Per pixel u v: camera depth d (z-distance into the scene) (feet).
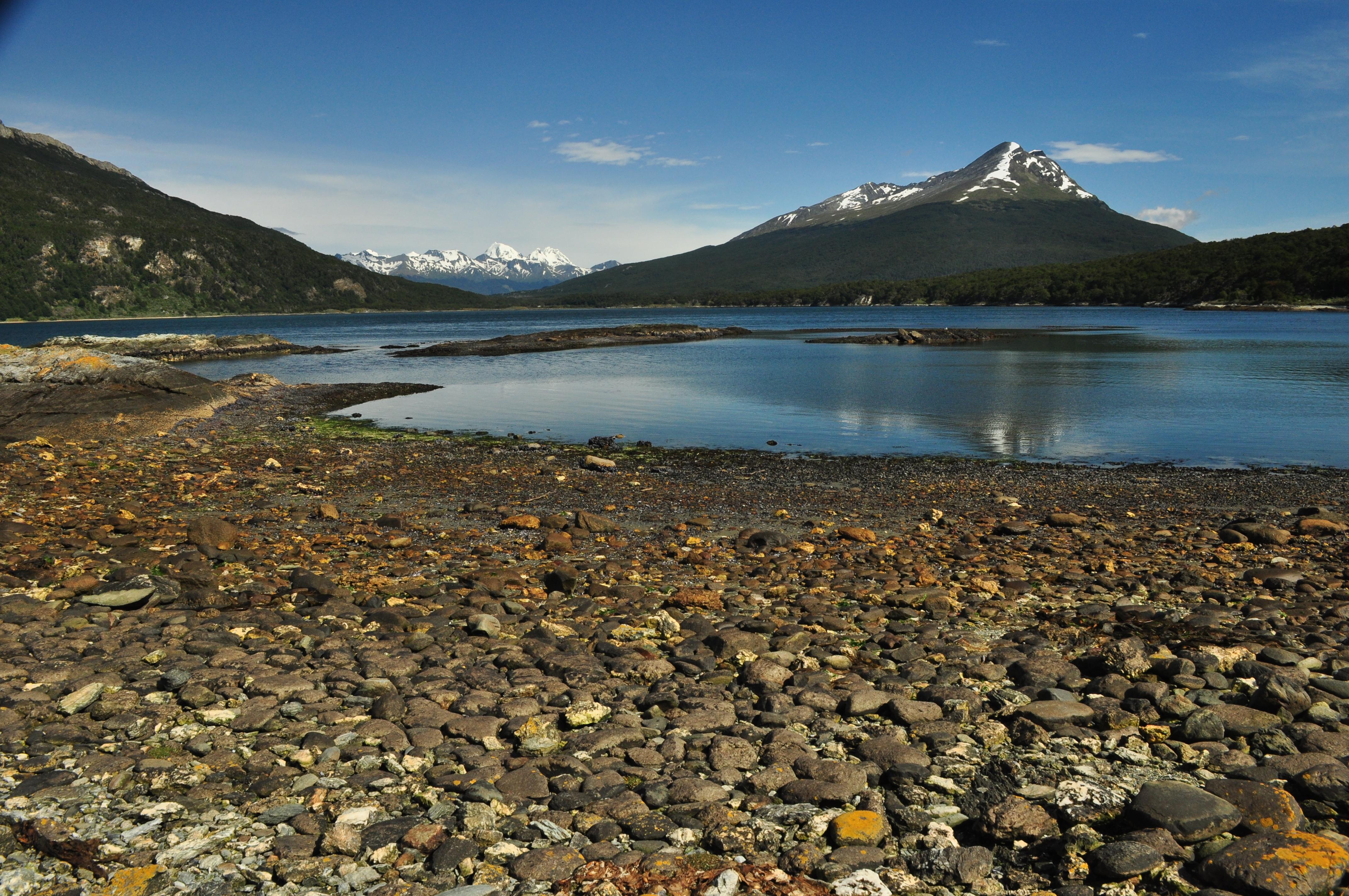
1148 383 155.12
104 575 35.32
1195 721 21.16
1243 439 96.22
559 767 19.44
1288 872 14.05
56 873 14.87
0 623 28.09
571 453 88.38
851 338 339.36
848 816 16.96
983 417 115.75
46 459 73.72
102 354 114.32
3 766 18.66
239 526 49.73
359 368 213.05
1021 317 593.42
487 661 26.96
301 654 27.07
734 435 102.32
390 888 14.52
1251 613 33.22
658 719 22.39
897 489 69.56
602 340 311.68
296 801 17.56
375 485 67.26
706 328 462.60
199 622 29.73
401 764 19.45
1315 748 20.10
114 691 22.66
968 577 40.06
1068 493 67.92
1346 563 43.37
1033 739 21.02
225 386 138.62
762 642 28.68
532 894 14.30
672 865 15.19
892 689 24.76
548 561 43.27
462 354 263.29
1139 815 16.37
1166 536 50.49
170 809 17.04
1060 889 14.71
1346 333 331.98
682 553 45.29
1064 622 32.12
